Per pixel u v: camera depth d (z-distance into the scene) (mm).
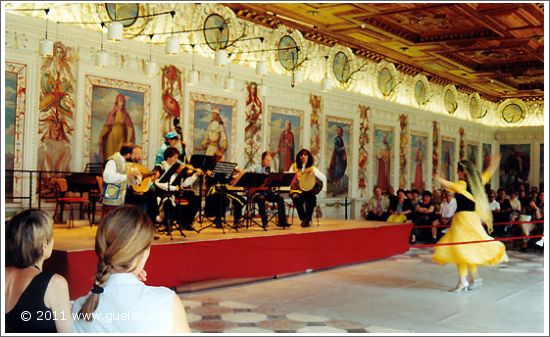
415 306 8328
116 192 8875
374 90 21031
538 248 16016
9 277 3102
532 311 8070
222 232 10383
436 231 17422
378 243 13227
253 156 15844
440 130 25234
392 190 20062
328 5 15008
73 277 7234
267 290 9359
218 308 7918
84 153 12008
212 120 14711
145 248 2699
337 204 19000
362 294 9180
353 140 19734
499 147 30469
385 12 15578
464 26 17000
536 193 21875
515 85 27109
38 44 11250
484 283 10492
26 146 11086
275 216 13914
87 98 12047
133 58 12945
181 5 13938
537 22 16156
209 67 14609
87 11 12133
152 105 13305
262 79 16047
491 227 9320
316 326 7000
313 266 11141
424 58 21203
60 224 11117
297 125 17375
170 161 9812
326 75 18594
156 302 2619
